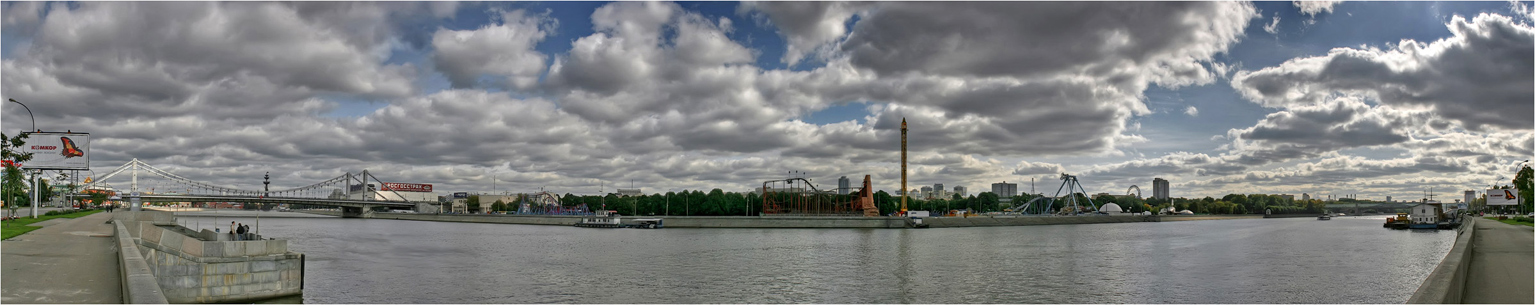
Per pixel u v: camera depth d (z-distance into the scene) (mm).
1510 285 44656
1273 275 104688
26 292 45938
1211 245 170750
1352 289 90812
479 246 156250
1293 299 83188
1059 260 127625
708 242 174000
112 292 46469
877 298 83625
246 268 60625
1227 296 85812
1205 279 100188
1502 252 67938
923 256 134750
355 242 165125
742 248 152375
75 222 129125
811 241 180750
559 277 98188
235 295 60125
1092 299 83438
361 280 93312
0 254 65250
